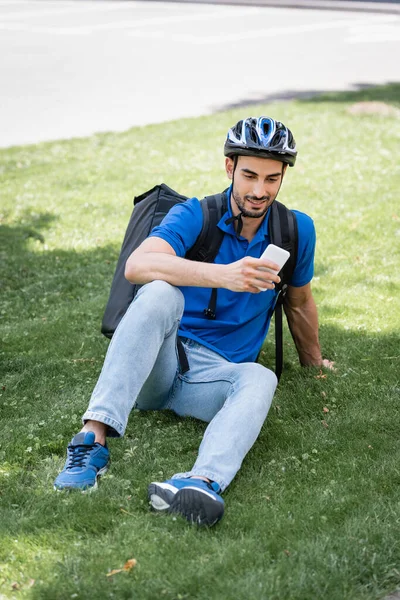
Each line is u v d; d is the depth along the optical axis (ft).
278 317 11.62
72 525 9.29
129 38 66.33
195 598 8.05
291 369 13.88
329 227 22.61
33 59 55.62
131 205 25.99
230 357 11.18
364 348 14.65
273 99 45.88
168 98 45.29
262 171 10.35
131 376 9.86
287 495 9.97
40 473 10.52
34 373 14.06
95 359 14.64
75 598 8.02
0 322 16.94
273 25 78.07
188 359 10.97
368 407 12.39
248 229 10.92
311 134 36.06
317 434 11.52
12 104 42.73
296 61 59.06
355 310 16.60
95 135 36.76
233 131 10.48
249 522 9.31
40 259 20.88
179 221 10.77
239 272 9.90
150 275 10.25
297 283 11.91
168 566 8.46
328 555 8.61
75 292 18.65
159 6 89.86
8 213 24.95
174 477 9.56
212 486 9.42
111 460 10.85
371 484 10.13
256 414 9.91
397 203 25.00
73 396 13.01
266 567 8.50
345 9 93.91
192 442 11.35
